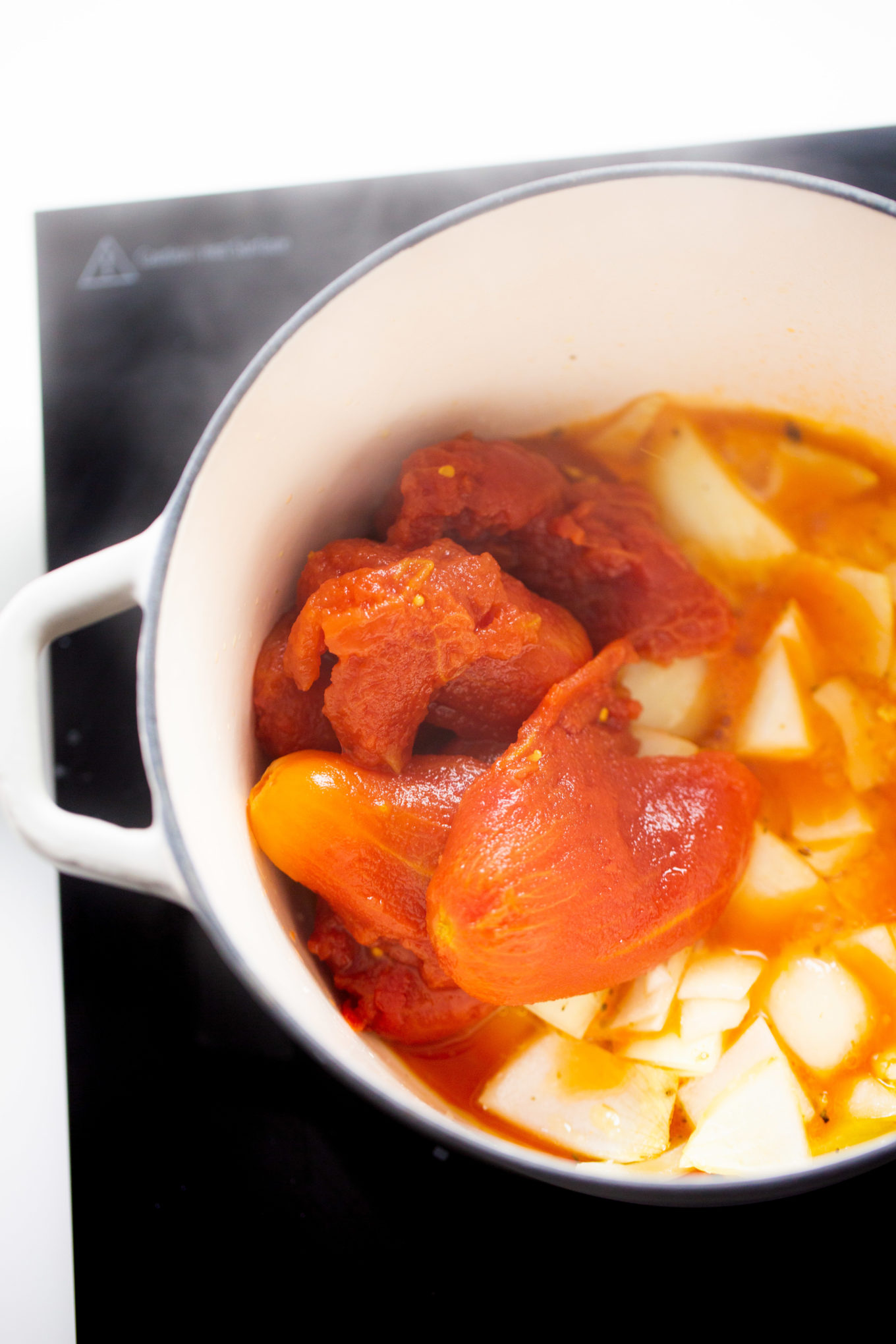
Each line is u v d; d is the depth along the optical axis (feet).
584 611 1.87
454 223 1.67
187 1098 1.86
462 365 1.79
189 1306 1.81
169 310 1.96
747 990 1.82
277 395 1.68
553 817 1.72
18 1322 1.87
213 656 1.71
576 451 1.90
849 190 1.67
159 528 1.64
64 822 1.64
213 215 1.97
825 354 1.80
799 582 1.88
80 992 1.89
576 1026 1.81
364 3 2.02
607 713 1.83
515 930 1.70
